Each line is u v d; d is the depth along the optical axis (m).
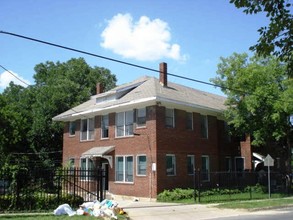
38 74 55.78
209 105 30.08
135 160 26.75
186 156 27.72
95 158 30.06
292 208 20.58
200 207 19.56
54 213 14.73
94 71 53.66
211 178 29.50
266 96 26.20
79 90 45.25
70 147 33.88
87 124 32.12
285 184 29.34
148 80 30.12
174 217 16.50
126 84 32.41
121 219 15.08
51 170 16.67
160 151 25.66
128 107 27.86
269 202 21.70
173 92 28.77
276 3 6.01
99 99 31.48
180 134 27.53
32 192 15.99
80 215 14.55
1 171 15.53
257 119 27.75
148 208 19.16
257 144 28.44
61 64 54.09
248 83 27.30
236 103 28.73
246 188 28.06
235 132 30.80
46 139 39.19
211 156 30.11
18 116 29.06
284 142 31.59
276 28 6.13
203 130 30.03
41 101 40.41
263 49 6.41
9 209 15.27
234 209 19.20
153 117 25.95
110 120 29.52
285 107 25.27
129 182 26.89
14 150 36.44
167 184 25.69
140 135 26.69
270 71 26.88
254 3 6.14
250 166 32.97
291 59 6.47
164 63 29.70
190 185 27.52
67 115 33.34
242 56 28.67
